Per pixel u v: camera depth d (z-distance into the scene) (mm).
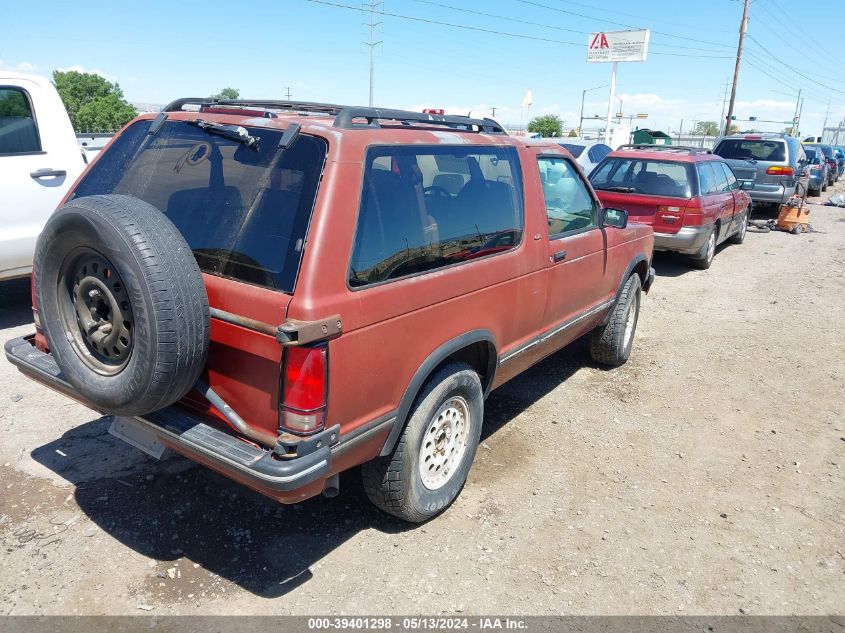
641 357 6348
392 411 2971
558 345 4762
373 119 3143
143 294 2359
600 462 4297
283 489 2453
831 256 12078
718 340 6984
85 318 2729
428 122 3541
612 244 5090
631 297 5680
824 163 23375
